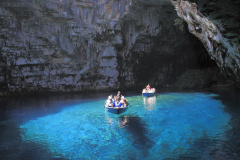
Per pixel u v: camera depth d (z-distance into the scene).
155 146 6.02
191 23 11.55
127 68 23.34
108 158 5.36
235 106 11.23
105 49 21.41
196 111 10.54
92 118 9.68
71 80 21.20
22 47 17.98
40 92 20.11
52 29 18.20
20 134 7.45
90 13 18.44
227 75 15.57
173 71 26.12
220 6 5.48
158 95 17.48
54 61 20.03
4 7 15.40
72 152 5.80
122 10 18.25
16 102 14.96
